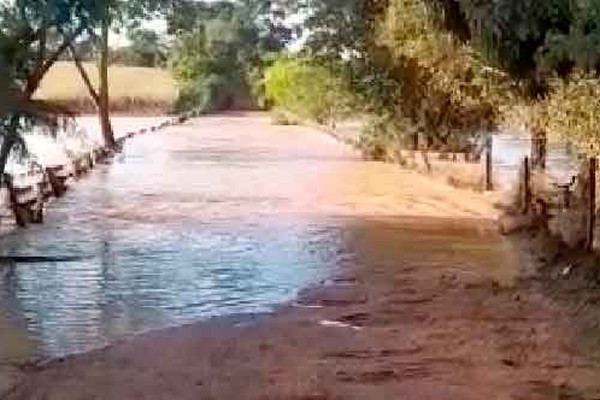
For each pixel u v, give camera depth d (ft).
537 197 67.72
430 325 40.78
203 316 43.75
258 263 57.31
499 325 40.37
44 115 63.10
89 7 62.03
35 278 52.65
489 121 95.45
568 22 36.47
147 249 62.39
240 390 32.07
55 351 37.70
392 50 93.50
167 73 319.68
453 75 67.31
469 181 98.12
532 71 42.42
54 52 64.44
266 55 290.35
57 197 92.63
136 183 106.93
